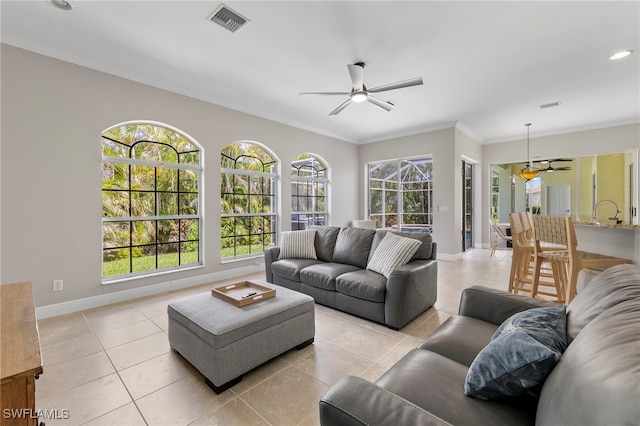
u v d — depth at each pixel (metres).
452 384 1.12
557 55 3.03
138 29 2.59
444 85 3.78
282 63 3.20
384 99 4.27
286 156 5.32
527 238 4.00
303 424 1.51
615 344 0.67
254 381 1.87
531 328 1.10
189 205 4.07
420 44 2.82
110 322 2.76
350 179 6.81
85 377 1.90
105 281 3.29
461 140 5.86
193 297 2.31
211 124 4.19
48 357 2.14
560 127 5.83
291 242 3.84
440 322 2.78
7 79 2.65
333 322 2.77
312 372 1.97
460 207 5.87
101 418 1.55
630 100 4.30
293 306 2.18
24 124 2.75
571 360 0.77
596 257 2.67
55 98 2.91
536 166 8.37
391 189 6.81
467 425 0.91
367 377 1.91
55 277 2.93
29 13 2.36
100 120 3.19
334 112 3.87
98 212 3.19
